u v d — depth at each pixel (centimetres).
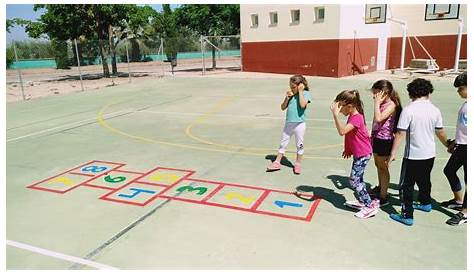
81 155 695
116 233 402
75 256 362
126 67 3447
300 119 552
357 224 408
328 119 973
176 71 2834
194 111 1120
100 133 869
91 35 2356
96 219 436
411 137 385
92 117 1061
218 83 1875
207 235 393
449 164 421
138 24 2405
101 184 547
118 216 443
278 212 441
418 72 2100
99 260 354
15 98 1509
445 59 2298
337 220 418
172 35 3947
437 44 2312
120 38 2483
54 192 522
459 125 402
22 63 3181
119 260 353
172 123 957
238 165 616
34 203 487
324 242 374
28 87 1911
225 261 346
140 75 2506
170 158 662
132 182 551
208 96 1431
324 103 1220
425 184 421
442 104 1124
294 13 2172
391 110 408
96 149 733
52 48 2441
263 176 562
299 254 355
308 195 489
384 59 2489
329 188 512
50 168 625
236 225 413
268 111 1097
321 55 2089
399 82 1741
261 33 2348
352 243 371
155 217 437
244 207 457
